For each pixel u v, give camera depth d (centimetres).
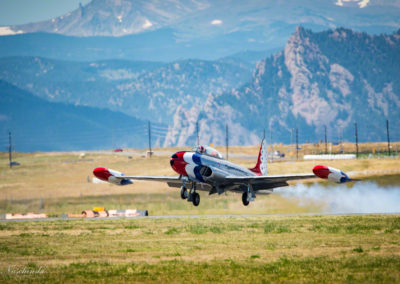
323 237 8900
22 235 10144
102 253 7400
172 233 10031
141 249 7694
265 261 6444
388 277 5356
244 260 6538
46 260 6856
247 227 10812
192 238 9112
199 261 6525
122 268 6066
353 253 7000
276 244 8006
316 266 6034
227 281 5381
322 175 11619
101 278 5578
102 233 10306
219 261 6488
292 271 5784
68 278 5594
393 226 10294
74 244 8544
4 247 8256
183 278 5534
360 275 5522
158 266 6175
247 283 5288
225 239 8825
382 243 7950
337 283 5216
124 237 9494
